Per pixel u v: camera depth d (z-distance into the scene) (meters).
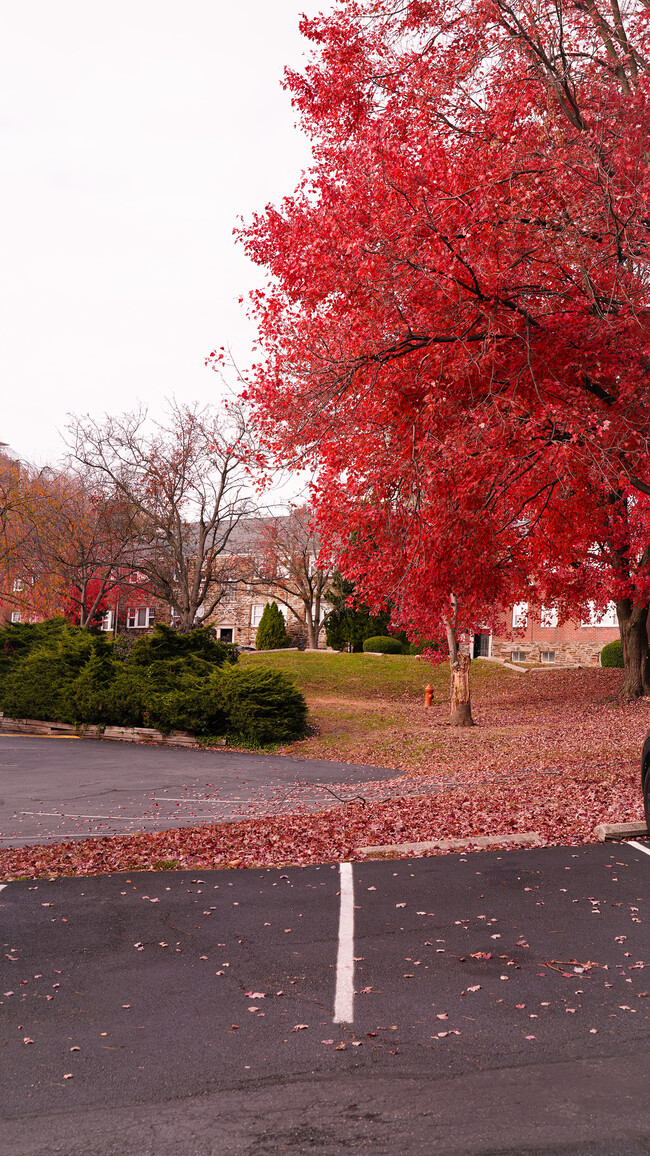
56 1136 3.77
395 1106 3.97
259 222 11.73
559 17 9.76
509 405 8.98
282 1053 4.57
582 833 9.83
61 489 39.62
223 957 6.12
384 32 10.94
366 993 5.38
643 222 9.30
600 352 9.34
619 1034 4.68
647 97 9.60
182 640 26.09
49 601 40.34
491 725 26.02
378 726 26.31
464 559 10.30
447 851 9.38
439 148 9.27
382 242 8.65
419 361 9.31
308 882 8.23
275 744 22.86
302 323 10.06
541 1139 3.64
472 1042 4.64
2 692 27.12
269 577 49.72
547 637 43.25
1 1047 4.72
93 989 5.55
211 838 10.54
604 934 6.36
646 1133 3.68
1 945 6.45
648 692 28.28
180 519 37.12
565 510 12.48
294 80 11.30
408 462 9.14
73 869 8.93
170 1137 3.74
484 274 8.63
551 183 9.07
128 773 17.56
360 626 48.19
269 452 11.02
